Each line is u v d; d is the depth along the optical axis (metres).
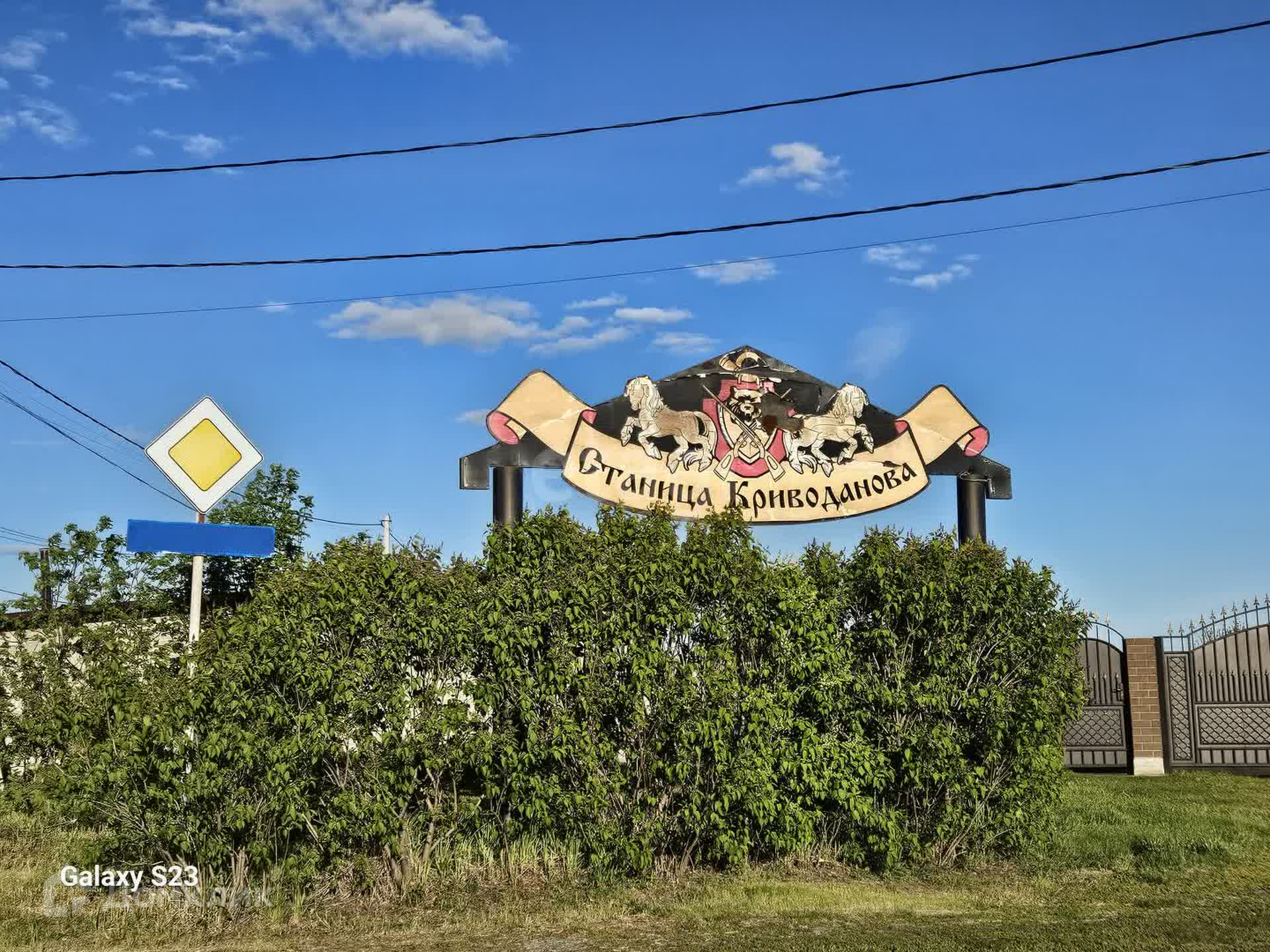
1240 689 17.33
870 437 13.74
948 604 10.26
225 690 8.80
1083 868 10.23
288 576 9.24
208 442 10.12
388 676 9.18
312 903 8.87
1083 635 10.72
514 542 9.92
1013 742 10.24
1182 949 7.56
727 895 9.08
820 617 10.02
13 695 12.59
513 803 9.38
